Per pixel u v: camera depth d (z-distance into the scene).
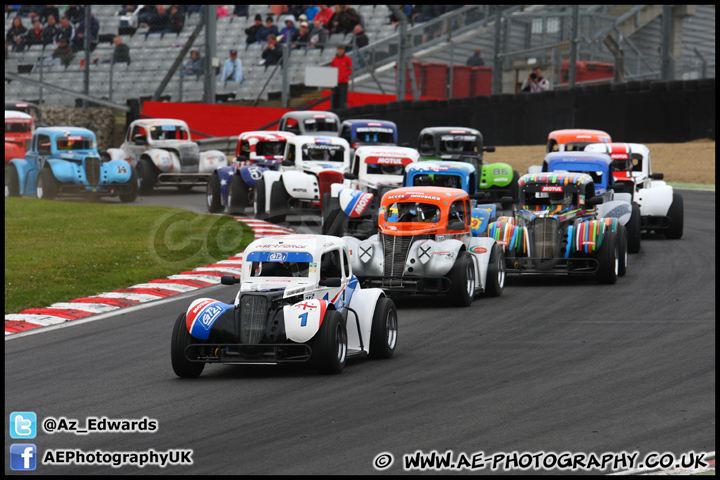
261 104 143.25
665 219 68.38
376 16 157.25
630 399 28.59
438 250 45.94
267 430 25.83
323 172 73.56
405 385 30.97
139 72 151.00
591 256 52.12
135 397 30.02
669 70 118.12
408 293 46.75
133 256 60.28
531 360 34.53
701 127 114.44
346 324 35.16
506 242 51.75
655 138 114.94
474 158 86.88
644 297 47.72
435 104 126.12
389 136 91.88
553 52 131.00
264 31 155.75
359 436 25.08
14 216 77.25
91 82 151.50
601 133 85.94
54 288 50.53
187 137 100.81
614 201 62.28
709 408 27.39
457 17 142.50
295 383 31.58
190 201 92.25
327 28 154.62
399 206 47.56
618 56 134.50
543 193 53.94
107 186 89.62
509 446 24.11
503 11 142.38
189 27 159.50
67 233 68.81
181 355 32.25
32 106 118.81
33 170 92.31
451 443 24.41
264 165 81.88
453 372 32.84
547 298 48.41
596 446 24.05
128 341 39.38
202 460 23.31
